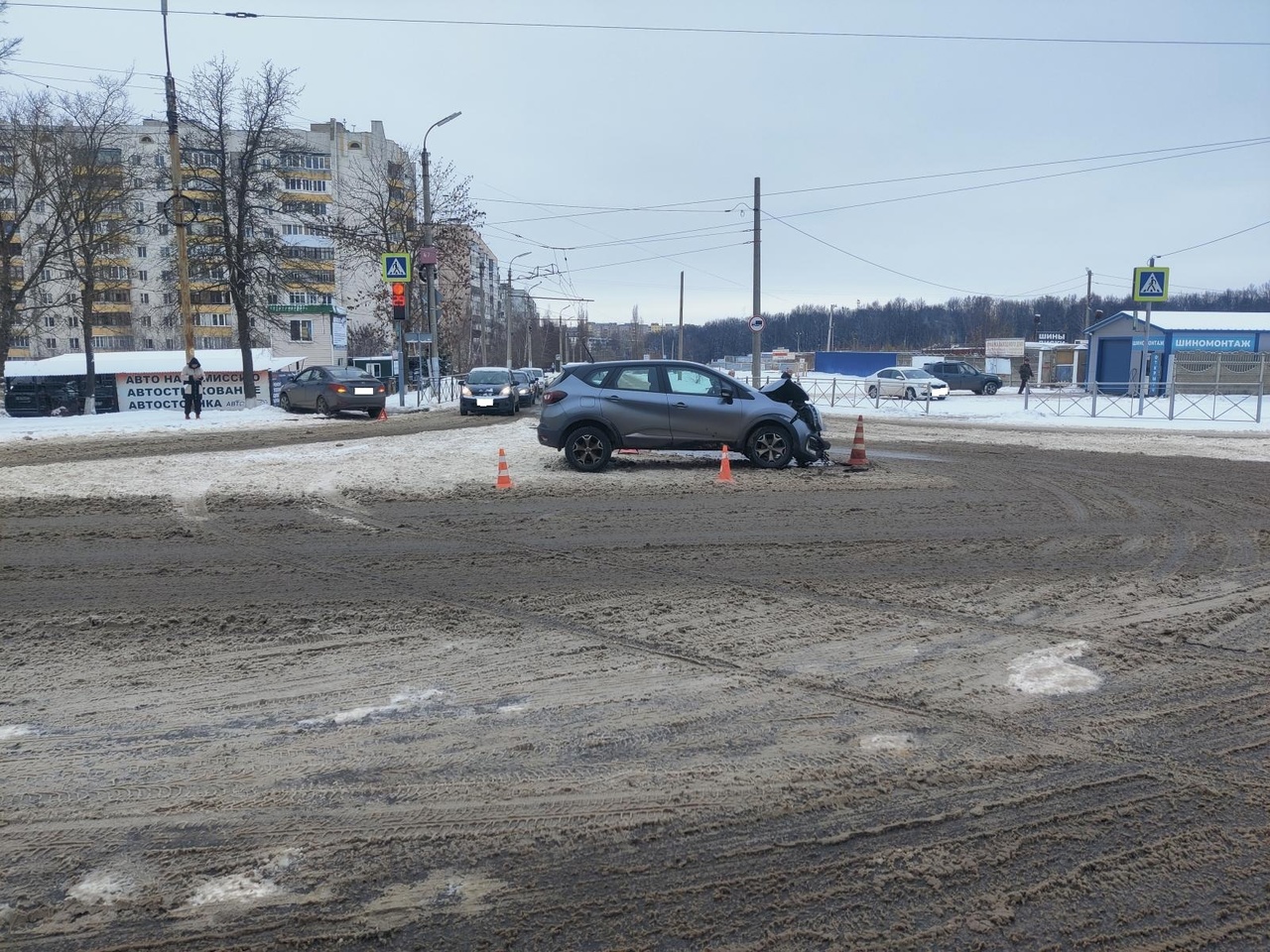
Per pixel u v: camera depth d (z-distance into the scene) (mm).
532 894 3205
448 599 6809
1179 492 12102
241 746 4320
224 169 33344
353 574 7582
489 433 20766
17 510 10742
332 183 77688
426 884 3266
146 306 75125
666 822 3648
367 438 19797
